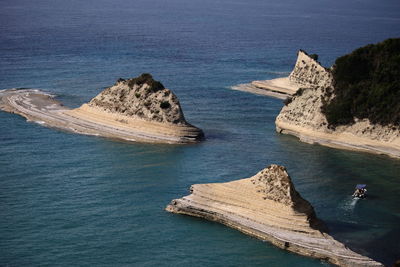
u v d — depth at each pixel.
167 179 133.50
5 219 111.75
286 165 147.00
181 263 99.44
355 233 111.50
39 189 126.12
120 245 104.06
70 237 106.06
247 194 113.31
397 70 168.12
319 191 131.38
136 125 166.75
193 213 114.94
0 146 152.62
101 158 146.38
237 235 108.31
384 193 131.62
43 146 153.88
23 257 98.88
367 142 162.38
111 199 122.19
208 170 140.12
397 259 102.50
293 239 104.25
